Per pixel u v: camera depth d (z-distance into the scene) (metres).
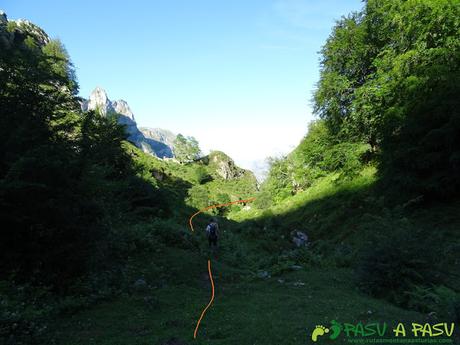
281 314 8.09
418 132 18.91
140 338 6.45
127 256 12.10
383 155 22.11
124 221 15.12
